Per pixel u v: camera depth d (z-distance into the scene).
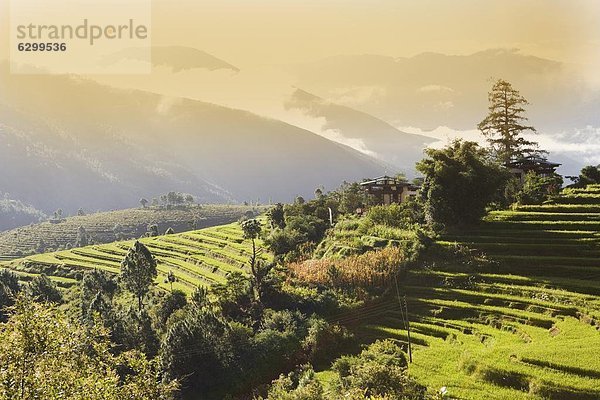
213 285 90.81
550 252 74.31
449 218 85.81
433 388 48.25
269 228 131.00
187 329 66.50
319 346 66.06
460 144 91.75
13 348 23.73
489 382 49.31
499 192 94.06
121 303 98.69
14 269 148.38
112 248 160.12
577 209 84.56
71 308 96.50
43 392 22.83
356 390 36.47
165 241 155.38
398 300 72.81
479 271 74.19
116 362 28.47
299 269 85.38
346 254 87.12
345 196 126.62
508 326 60.53
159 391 29.47
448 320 65.75
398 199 124.75
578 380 45.62
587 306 59.94
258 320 73.94
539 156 122.56
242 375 63.91
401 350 58.72
